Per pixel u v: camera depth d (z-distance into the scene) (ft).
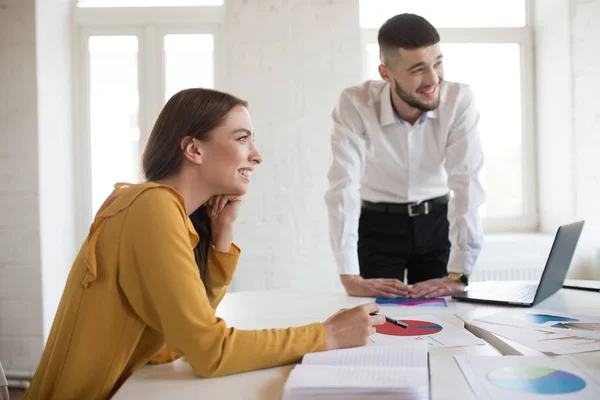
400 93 6.20
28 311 10.07
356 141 6.82
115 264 3.29
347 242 6.40
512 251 10.88
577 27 10.75
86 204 11.78
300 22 10.86
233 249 4.46
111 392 3.36
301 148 10.93
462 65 12.21
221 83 11.51
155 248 3.22
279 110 10.93
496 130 12.28
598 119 10.79
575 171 10.90
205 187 3.76
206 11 11.33
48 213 10.38
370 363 3.15
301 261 10.94
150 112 11.64
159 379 3.14
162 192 3.39
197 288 3.26
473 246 6.25
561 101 11.17
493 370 2.94
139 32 11.57
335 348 3.45
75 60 11.62
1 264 10.05
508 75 12.21
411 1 11.96
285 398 2.64
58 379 3.27
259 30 10.89
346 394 2.60
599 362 3.10
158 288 3.18
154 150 3.73
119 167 11.81
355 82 10.90
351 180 6.63
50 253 10.44
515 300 5.02
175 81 11.65
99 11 11.45
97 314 3.27
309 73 10.89
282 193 10.94
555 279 5.40
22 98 10.00
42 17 10.20
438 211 7.28
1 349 10.10
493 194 12.36
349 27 10.85
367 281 5.78
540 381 2.72
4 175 10.02
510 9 12.09
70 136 11.50
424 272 7.48
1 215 10.05
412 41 5.92
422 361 3.14
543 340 3.62
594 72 10.76
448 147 6.63
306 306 5.14
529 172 12.23
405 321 4.29
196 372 3.18
